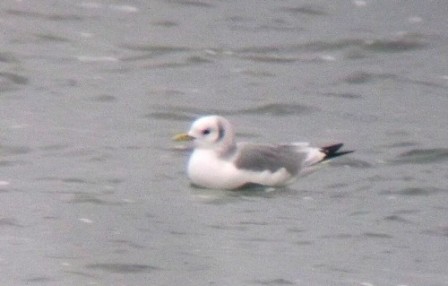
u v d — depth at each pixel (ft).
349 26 91.40
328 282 50.44
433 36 89.92
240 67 83.20
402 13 94.32
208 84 79.77
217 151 60.29
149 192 59.98
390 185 62.54
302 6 95.14
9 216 56.08
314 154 62.28
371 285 50.34
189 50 85.71
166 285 49.49
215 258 52.29
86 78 79.41
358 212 58.44
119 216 56.59
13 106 73.41
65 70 80.59
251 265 51.72
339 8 95.14
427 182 63.26
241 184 60.18
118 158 65.26
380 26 91.45
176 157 65.77
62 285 49.24
